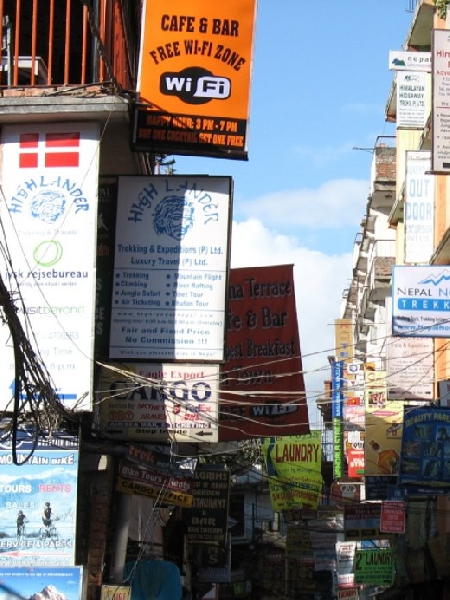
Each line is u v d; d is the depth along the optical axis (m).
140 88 12.94
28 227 12.27
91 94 12.34
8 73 13.72
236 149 12.91
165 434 13.12
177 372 13.20
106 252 13.37
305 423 17.20
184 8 13.09
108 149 13.55
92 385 11.91
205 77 13.02
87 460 13.01
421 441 16.59
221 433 17.23
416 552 23.72
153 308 13.27
